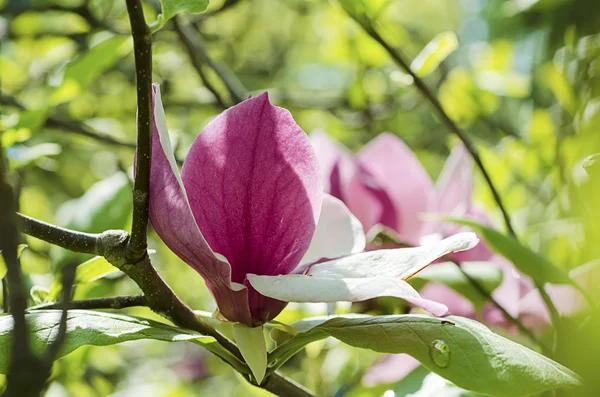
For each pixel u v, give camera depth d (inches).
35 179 66.6
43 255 43.6
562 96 43.0
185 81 74.3
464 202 39.3
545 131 52.8
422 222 38.7
